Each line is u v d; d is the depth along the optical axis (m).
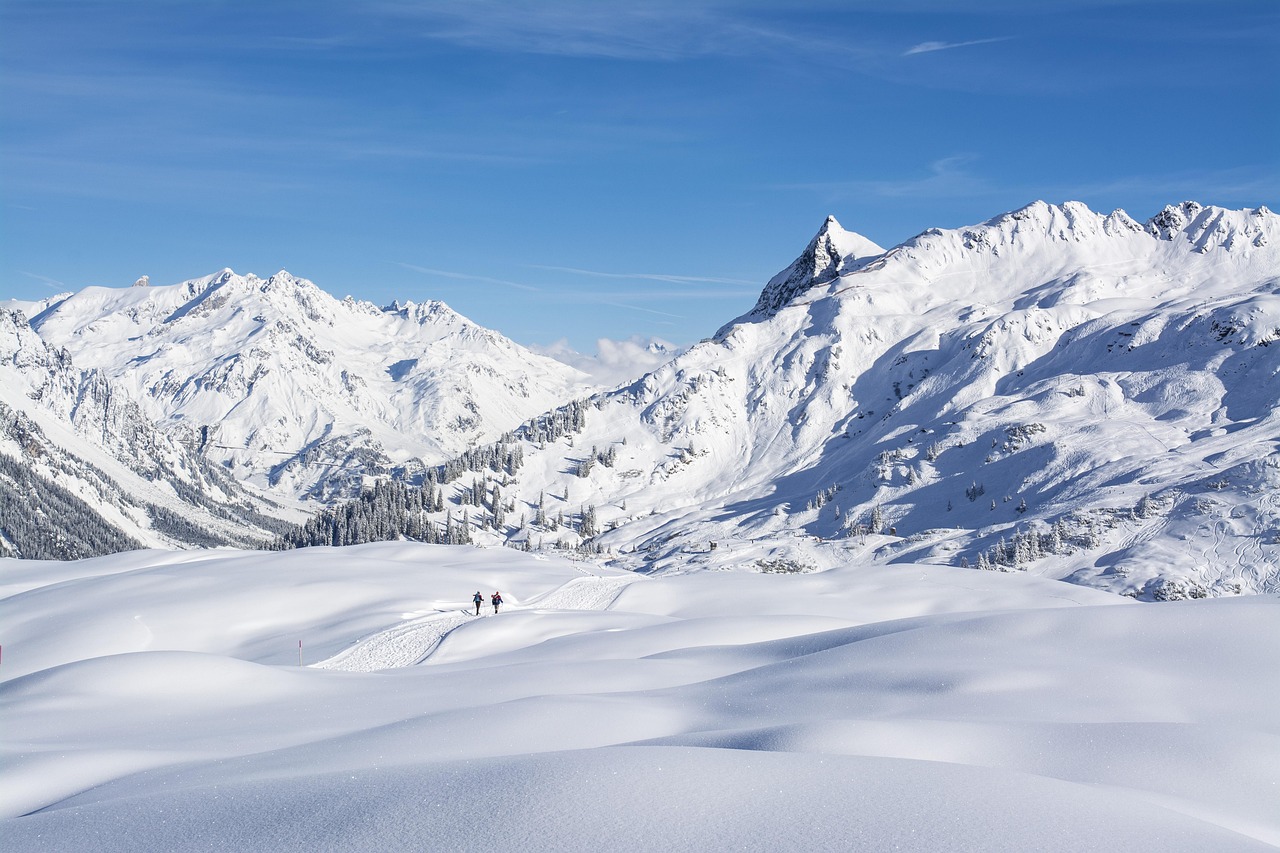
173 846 15.29
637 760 18.27
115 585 90.69
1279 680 31.69
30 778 24.12
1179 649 35.53
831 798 16.20
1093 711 29.22
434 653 59.91
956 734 24.44
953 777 17.47
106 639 73.00
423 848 14.30
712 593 88.38
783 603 83.88
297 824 15.80
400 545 120.12
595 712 29.30
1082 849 14.11
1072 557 151.12
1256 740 24.03
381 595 85.75
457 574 96.75
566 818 15.19
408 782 17.73
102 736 30.44
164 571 98.69
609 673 41.25
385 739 26.19
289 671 44.44
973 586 91.62
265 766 23.28
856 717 29.31
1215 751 23.14
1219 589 127.12
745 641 56.34
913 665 35.69
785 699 32.59
